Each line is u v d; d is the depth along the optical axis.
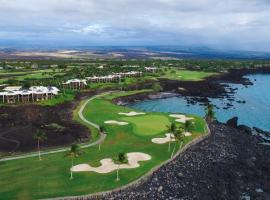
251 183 80.88
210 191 75.12
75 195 67.00
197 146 102.81
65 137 108.19
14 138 107.25
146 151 92.94
